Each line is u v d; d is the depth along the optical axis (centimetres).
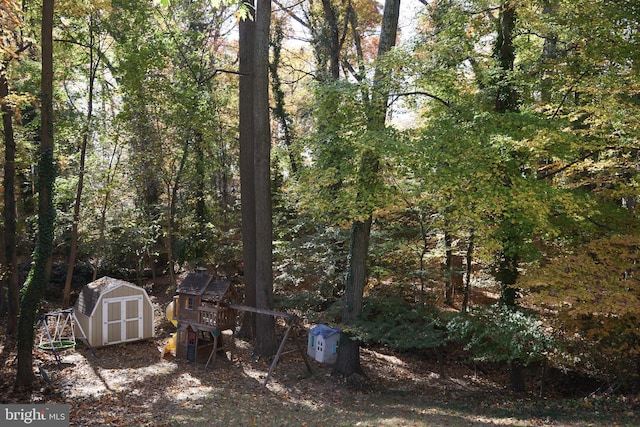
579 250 1071
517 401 1177
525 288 1172
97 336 1384
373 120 1144
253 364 1341
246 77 1494
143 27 1727
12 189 1428
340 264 1736
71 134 1692
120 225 1992
